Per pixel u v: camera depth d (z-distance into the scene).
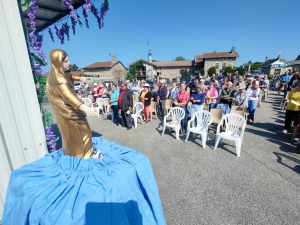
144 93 6.21
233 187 2.52
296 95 4.25
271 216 2.00
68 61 1.25
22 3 1.65
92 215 0.94
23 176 1.19
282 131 4.77
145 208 1.21
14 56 1.65
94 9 2.25
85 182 1.10
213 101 5.78
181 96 4.96
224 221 1.95
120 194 1.09
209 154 3.59
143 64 31.91
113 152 1.54
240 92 5.42
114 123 6.41
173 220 1.98
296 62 32.47
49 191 1.05
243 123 3.43
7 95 1.64
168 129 5.41
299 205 2.15
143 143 4.32
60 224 0.89
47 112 2.01
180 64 33.34
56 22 2.99
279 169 2.94
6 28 1.58
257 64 42.00
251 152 3.59
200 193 2.42
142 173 1.36
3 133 1.66
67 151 1.39
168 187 2.57
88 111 1.16
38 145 1.90
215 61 29.42
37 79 1.89
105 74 33.12
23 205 1.01
